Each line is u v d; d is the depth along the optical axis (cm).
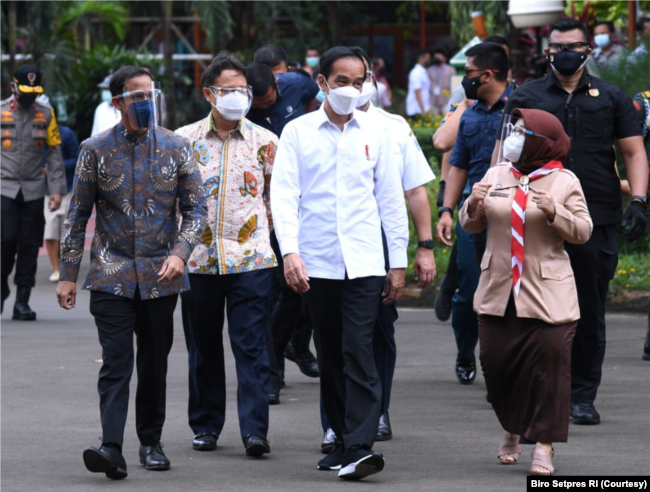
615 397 1983
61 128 3575
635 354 2408
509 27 4656
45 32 5034
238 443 1694
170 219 1500
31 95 2892
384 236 1509
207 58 6519
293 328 2050
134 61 5631
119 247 1480
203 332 1648
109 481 1460
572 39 1753
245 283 1623
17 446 1667
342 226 1459
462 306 2084
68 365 2336
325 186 1466
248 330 1617
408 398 2012
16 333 2745
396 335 2695
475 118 1958
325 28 6606
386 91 6216
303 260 1470
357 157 1467
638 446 1627
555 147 1471
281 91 2019
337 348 1500
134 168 1473
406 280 3359
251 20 5731
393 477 1471
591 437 1684
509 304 1466
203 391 1659
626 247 3412
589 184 1778
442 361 2375
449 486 1421
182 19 6406
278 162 1478
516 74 4006
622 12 4475
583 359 1784
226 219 1634
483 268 1498
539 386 1451
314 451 1638
